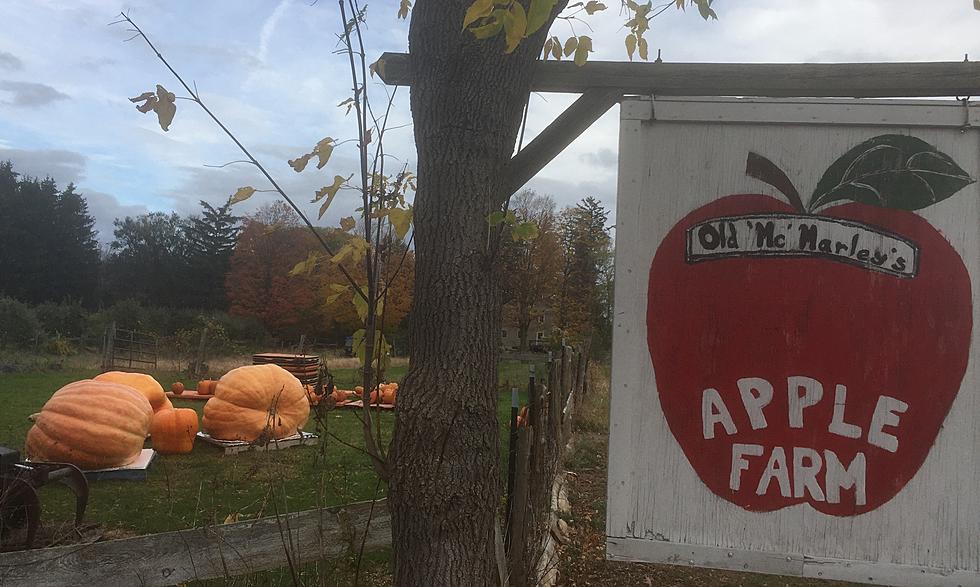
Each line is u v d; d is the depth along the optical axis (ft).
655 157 8.72
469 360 7.61
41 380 63.98
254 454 31.35
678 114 8.68
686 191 8.64
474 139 7.77
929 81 8.52
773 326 8.44
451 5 7.90
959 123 8.28
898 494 8.18
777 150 8.54
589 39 8.25
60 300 205.26
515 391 12.99
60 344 93.56
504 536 12.12
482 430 7.59
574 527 19.06
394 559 7.63
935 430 8.16
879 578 8.11
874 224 8.37
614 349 8.65
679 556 8.40
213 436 33.60
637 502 8.53
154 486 25.11
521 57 8.03
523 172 9.21
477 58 7.78
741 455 8.40
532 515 12.93
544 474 15.43
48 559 10.71
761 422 8.40
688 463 8.47
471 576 7.32
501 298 8.04
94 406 26.96
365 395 8.24
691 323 8.55
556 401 22.22
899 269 8.30
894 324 8.28
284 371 35.45
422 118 7.97
